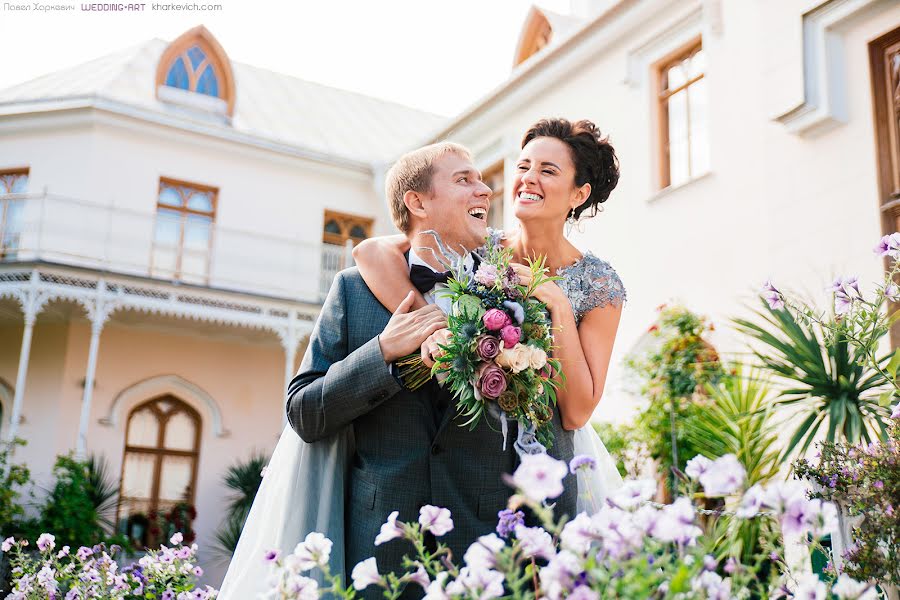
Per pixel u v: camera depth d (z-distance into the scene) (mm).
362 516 2082
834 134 6820
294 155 15906
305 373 2170
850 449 2574
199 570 3859
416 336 2004
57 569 3795
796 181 7082
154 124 14781
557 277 2076
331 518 2086
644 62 10211
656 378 7750
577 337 2174
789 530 1268
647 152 9891
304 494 2133
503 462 2082
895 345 5598
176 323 14547
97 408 14062
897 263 2770
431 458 2055
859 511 2391
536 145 2400
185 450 14742
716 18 9031
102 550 3900
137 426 14508
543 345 2004
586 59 11117
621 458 7547
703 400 7332
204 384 15086
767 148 7395
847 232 6562
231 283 15094
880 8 6496
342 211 16391
